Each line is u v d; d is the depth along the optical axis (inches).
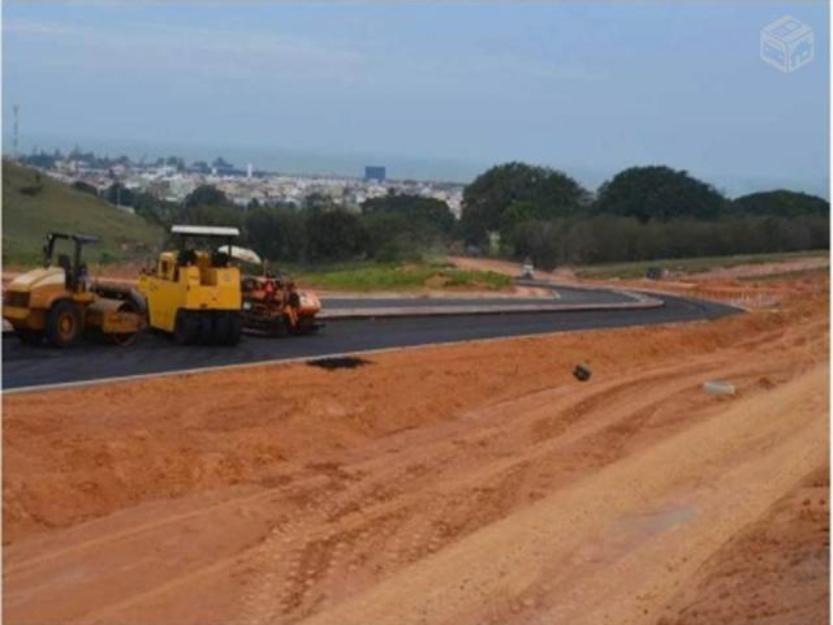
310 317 1230.9
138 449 700.7
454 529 641.6
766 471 769.6
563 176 5221.5
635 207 4773.6
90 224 2942.9
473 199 5201.8
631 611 508.1
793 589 508.7
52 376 864.9
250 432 788.6
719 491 719.1
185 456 713.0
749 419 957.8
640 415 1002.7
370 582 549.6
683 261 3897.6
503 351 1240.2
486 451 840.3
